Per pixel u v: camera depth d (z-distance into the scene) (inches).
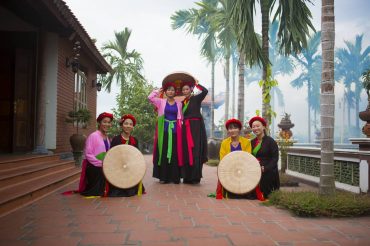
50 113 381.1
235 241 139.1
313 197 192.2
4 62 383.9
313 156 313.4
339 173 271.6
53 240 138.6
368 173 228.5
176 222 169.5
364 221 173.9
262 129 252.8
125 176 246.2
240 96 516.4
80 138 393.4
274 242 138.3
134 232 150.9
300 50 375.6
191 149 317.4
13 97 375.9
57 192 257.6
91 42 437.4
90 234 147.3
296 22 354.9
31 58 378.9
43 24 364.5
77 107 473.1
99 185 245.9
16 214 184.1
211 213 190.7
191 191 272.8
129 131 269.9
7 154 347.3
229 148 258.4
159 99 331.3
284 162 354.9
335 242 138.8
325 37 205.8
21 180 248.8
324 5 207.6
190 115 323.9
